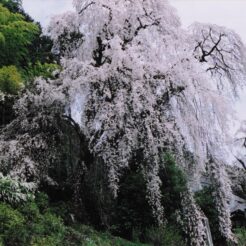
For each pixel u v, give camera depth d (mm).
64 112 11602
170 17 12914
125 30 12586
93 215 11875
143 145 11156
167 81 11172
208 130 11594
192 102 11539
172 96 11500
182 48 12453
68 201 11703
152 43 12523
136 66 11047
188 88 11250
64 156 11742
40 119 11570
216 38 13398
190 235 12000
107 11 12562
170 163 14234
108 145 11180
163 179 14352
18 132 11719
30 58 17844
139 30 12492
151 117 11047
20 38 16156
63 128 11547
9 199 9117
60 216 10438
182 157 11414
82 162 11711
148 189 11875
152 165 11422
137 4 12398
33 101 11539
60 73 11773
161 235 12125
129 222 13445
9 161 10773
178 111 11664
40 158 11305
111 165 11414
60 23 12883
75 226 10523
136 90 10859
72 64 11461
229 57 13484
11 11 20344
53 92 11195
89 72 11102
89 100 11320
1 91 12195
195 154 11461
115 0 12836
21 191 9898
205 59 13461
